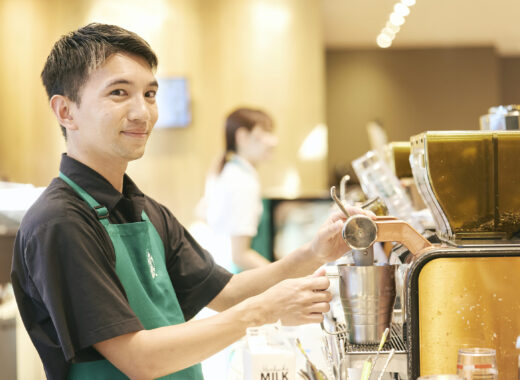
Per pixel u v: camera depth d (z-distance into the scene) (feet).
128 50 4.07
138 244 4.22
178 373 4.22
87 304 3.61
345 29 26.71
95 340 3.57
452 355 3.45
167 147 19.51
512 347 3.43
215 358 5.42
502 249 3.45
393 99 31.14
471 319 3.45
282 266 4.85
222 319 3.76
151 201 4.99
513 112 4.75
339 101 31.30
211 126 19.54
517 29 27.30
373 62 31.17
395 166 5.68
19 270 3.87
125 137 4.05
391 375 3.50
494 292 3.44
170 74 19.40
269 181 19.74
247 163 10.44
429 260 3.46
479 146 3.66
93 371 3.89
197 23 19.44
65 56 4.07
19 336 7.93
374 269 3.61
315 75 19.63
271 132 10.55
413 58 30.99
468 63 30.66
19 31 18.92
